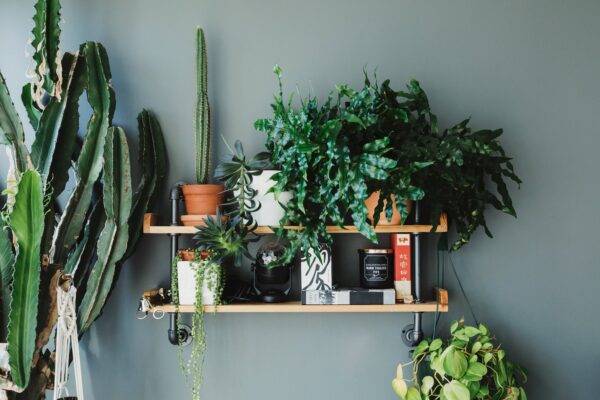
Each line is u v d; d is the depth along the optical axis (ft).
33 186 5.36
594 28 7.21
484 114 7.18
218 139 7.23
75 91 6.59
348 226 6.30
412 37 7.25
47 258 6.00
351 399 7.06
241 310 6.44
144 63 7.30
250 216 6.50
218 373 7.10
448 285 7.09
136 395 7.11
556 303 7.06
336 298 6.48
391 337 7.08
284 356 7.11
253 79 7.27
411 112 6.87
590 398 7.00
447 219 6.59
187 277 6.52
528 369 7.03
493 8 7.25
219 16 7.32
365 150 5.91
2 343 5.78
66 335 5.69
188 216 6.64
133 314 7.14
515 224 7.12
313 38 7.29
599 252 7.07
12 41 7.34
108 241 6.32
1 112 6.37
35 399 6.11
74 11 7.32
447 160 6.05
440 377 6.46
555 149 7.14
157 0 7.34
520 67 7.21
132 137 7.26
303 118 6.00
